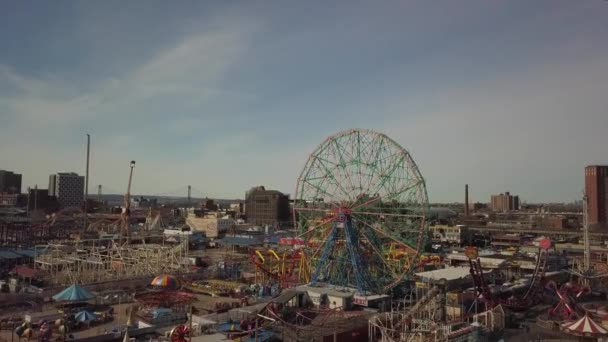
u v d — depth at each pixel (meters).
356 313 105.00
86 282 139.50
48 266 163.75
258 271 159.88
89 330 95.31
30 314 97.69
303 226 140.38
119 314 108.31
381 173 129.12
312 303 118.75
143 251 173.25
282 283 142.75
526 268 179.88
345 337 90.94
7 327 94.94
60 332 88.38
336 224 129.62
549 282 137.62
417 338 86.06
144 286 142.00
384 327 88.19
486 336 93.94
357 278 123.50
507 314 111.81
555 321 107.44
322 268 131.00
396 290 128.12
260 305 110.94
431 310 98.31
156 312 101.69
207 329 90.56
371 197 129.38
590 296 144.50
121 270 153.75
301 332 91.62
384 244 137.00
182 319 100.56
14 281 134.75
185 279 154.62
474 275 114.38
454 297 112.69
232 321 98.19
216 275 164.25
